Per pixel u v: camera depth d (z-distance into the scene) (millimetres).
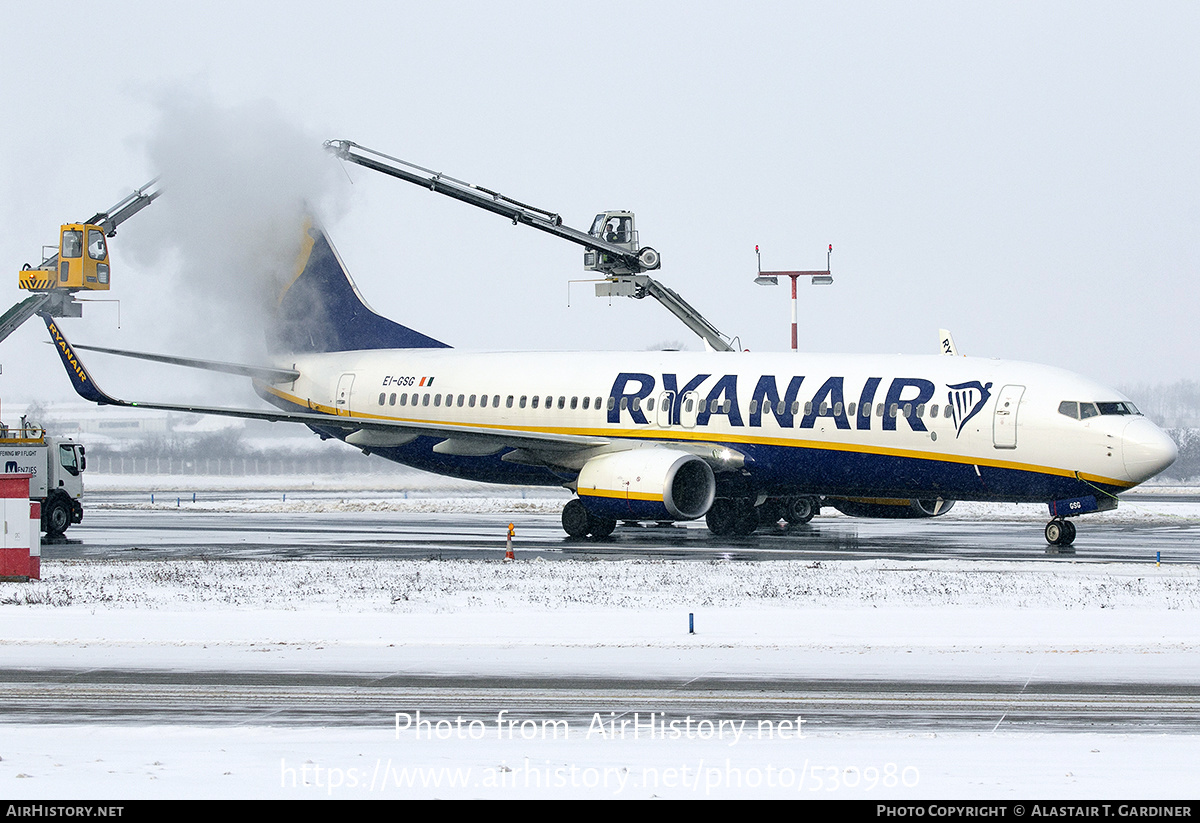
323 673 65750
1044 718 55562
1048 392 128875
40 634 77688
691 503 143500
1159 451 122875
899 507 159625
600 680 63844
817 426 139000
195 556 128125
